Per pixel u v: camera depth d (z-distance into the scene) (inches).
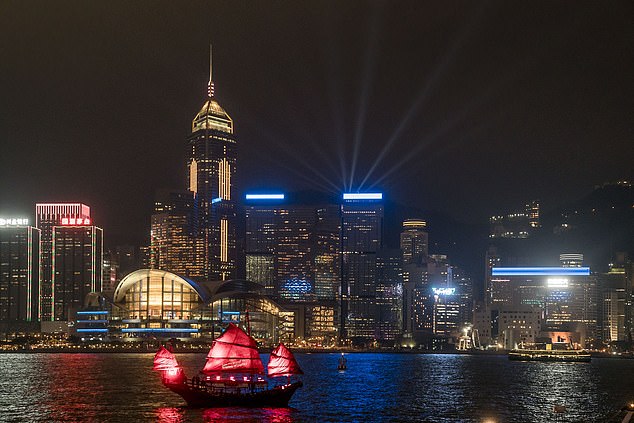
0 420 5506.9
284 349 6107.3
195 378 5999.0
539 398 7386.8
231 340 5940.0
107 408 6082.7
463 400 7071.9
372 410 6171.3
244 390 6299.2
